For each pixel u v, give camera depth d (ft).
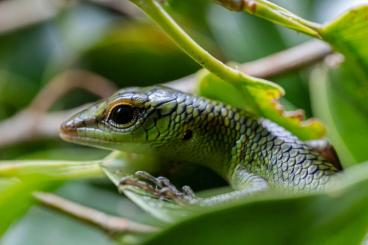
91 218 1.01
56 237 1.08
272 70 1.10
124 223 1.01
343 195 0.82
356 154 0.97
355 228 0.83
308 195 0.82
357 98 0.97
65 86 1.20
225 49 1.15
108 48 1.21
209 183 1.00
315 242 0.83
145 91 0.99
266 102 0.96
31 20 1.27
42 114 1.19
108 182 1.11
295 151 0.98
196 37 1.16
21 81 1.25
